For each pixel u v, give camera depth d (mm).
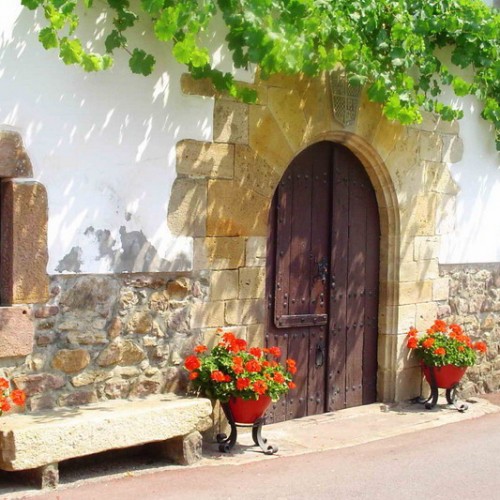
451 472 5531
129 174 5504
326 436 6359
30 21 5016
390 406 7379
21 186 5012
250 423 5770
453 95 7879
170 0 5078
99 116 5344
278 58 5242
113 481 5020
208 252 5949
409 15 6625
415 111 6582
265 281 6473
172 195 5734
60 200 5184
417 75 7422
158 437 5219
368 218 7367
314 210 6898
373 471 5496
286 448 5965
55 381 5184
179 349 5812
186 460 5406
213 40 5898
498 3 8375
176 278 5785
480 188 8258
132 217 5527
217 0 5441
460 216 8039
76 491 4789
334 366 7113
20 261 5023
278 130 6324
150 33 5578
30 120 5031
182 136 5770
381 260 7461
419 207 7574
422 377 7695
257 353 5832
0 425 4703
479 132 8211
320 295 6965
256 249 6238
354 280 7258
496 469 5633
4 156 4918
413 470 5551
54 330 5180
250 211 6184
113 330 5457
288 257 6684
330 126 6695
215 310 6004
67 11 4742
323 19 5730
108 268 5414
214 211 5969
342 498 4918
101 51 5336
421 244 7621
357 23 6270
